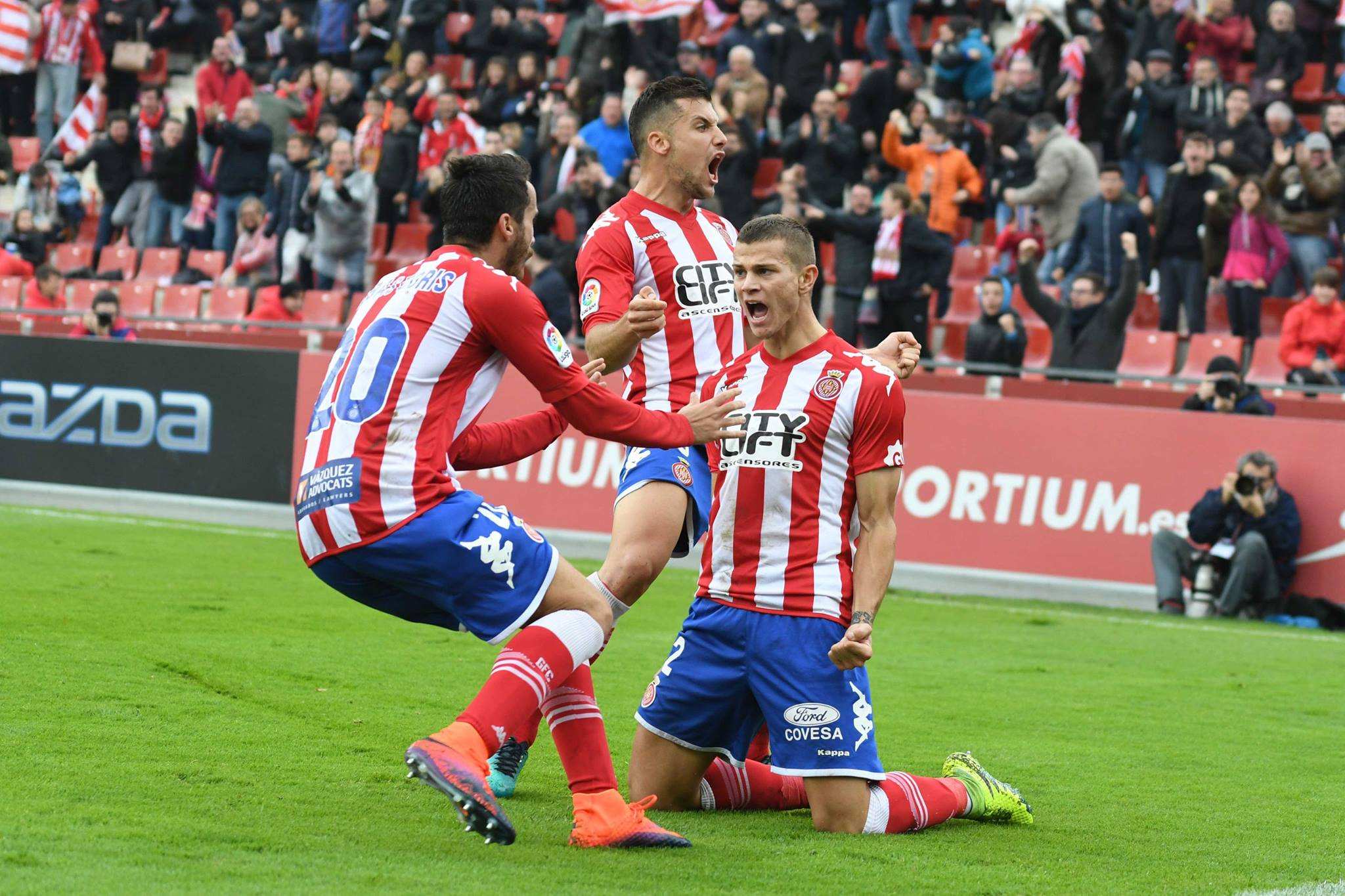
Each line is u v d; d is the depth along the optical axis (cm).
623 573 1744
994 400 3791
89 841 1331
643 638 2875
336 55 6638
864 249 4731
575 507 4150
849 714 1541
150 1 7406
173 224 6331
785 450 1554
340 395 1392
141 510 4538
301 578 3388
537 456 4206
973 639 3077
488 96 5900
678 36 5766
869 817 1550
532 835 1472
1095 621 3381
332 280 5591
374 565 1376
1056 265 4759
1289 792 1862
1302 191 4506
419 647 2608
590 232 1919
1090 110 5069
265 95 6247
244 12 7069
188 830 1397
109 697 2028
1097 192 4769
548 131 5491
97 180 6438
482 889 1245
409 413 1378
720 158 1897
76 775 1589
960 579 3800
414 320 1392
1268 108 4909
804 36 5553
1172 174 4559
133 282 6084
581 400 1434
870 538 1532
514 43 6103
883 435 1534
